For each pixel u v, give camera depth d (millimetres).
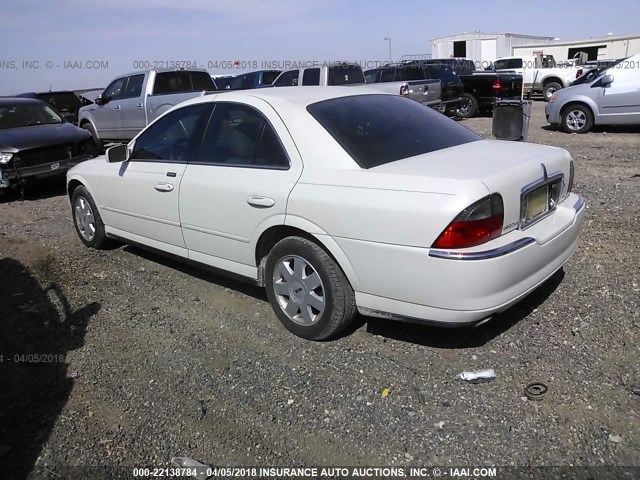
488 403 3010
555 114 12789
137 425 3031
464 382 3201
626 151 9805
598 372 3215
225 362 3596
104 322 4250
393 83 14227
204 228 4273
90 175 5527
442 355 3488
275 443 2834
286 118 3795
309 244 3566
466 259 2957
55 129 9406
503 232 3152
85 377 3514
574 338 3578
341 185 3377
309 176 3551
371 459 2684
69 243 6273
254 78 17484
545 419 2859
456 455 2668
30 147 8688
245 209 3875
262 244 3932
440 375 3287
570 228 3646
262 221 3777
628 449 2627
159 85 12203
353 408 3049
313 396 3176
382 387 3211
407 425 2887
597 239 5285
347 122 3771
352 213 3277
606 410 2896
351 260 3363
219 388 3314
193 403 3189
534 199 3436
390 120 3975
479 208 2975
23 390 3393
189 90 12062
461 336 3689
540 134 12648
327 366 3457
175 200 4449
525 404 2980
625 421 2809
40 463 2775
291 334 3885
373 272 3283
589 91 12164
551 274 3572
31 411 3195
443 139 3953
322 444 2803
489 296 3053
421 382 3234
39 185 10094
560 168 3670
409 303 3217
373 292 3350
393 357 3506
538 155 3602
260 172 3820
